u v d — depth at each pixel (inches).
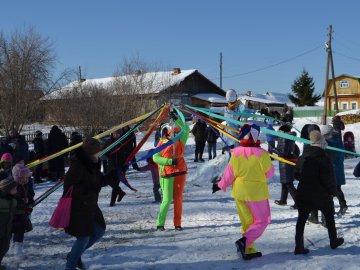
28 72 965.2
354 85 2206.0
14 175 232.2
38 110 1071.0
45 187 500.4
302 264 206.7
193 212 338.0
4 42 973.8
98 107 1098.1
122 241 263.0
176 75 1820.9
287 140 332.8
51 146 541.3
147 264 218.7
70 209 189.6
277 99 2736.2
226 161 488.1
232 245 243.8
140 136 1068.5
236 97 351.9
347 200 368.8
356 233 258.2
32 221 326.6
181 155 283.6
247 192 216.5
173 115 288.5
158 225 287.0
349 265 203.3
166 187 282.7
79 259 211.5
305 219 223.0
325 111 1354.6
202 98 1824.6
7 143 481.4
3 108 945.5
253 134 222.7
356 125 1021.2
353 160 665.6
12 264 227.1
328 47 1398.9
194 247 243.0
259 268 204.7
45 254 245.0
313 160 220.8
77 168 190.4
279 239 252.2
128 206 372.8
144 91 1237.1
